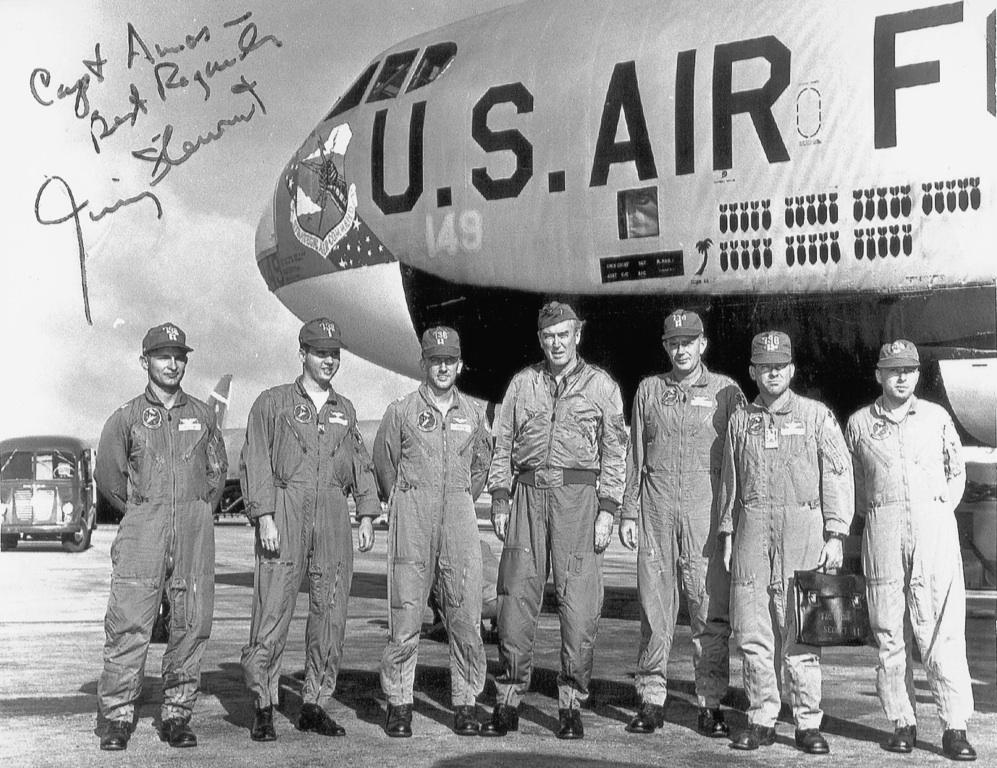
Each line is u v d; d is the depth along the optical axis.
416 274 9.20
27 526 20.50
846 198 7.35
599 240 8.18
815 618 4.91
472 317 9.07
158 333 5.18
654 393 5.57
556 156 8.31
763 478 5.16
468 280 8.90
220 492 5.41
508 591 5.41
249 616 10.25
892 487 5.04
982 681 6.70
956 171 7.04
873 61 7.27
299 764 4.66
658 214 7.92
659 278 8.01
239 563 17.92
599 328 8.48
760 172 7.57
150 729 5.38
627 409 9.08
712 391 5.50
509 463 5.54
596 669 7.22
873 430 5.11
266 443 5.32
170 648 5.15
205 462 5.27
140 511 5.08
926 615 4.96
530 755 4.84
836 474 5.10
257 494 5.25
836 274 7.44
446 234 8.91
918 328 7.39
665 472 5.48
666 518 5.46
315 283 9.91
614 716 5.75
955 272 7.11
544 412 5.43
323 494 5.37
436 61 9.32
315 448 5.36
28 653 7.75
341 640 5.41
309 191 9.90
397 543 5.36
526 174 8.45
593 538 5.36
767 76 7.57
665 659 5.43
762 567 5.14
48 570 15.99
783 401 5.19
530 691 6.50
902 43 7.21
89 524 21.42
